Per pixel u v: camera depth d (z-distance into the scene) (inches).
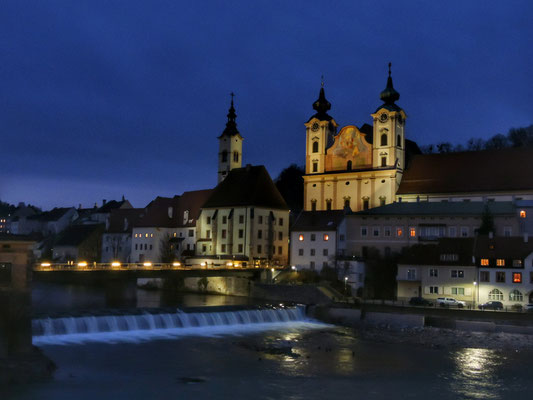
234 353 2144.4
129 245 6240.2
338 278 4052.7
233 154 6304.1
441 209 4239.7
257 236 5147.6
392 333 2753.4
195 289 4594.0
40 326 2300.7
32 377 1583.4
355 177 4975.4
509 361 2121.1
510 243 3489.2
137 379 1683.1
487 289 3442.4
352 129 5083.7
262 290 4025.6
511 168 4466.0
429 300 3403.1
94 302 3715.6
